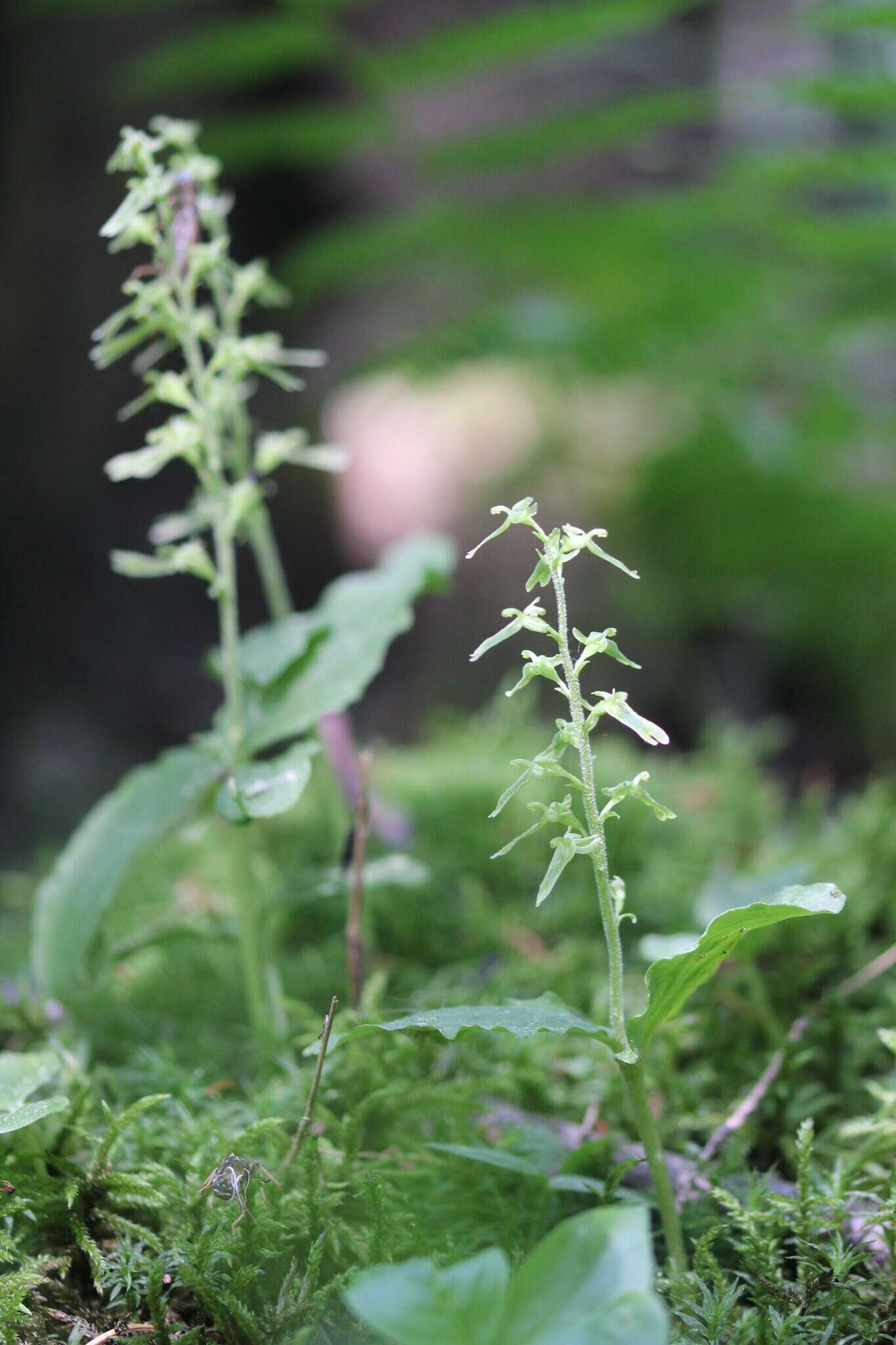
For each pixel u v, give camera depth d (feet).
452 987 6.63
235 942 5.43
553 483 20.06
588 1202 4.19
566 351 14.28
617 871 8.24
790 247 13.83
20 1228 3.85
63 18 17.56
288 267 16.56
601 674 20.07
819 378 16.33
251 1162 3.89
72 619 19.75
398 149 13.96
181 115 18.70
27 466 19.01
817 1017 5.47
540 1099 4.98
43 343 18.58
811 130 15.51
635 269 14.58
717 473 17.03
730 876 5.63
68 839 15.92
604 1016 5.50
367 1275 2.78
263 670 5.38
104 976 5.32
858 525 16.96
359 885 5.16
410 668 21.59
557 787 8.93
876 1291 3.73
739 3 18.04
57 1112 4.25
